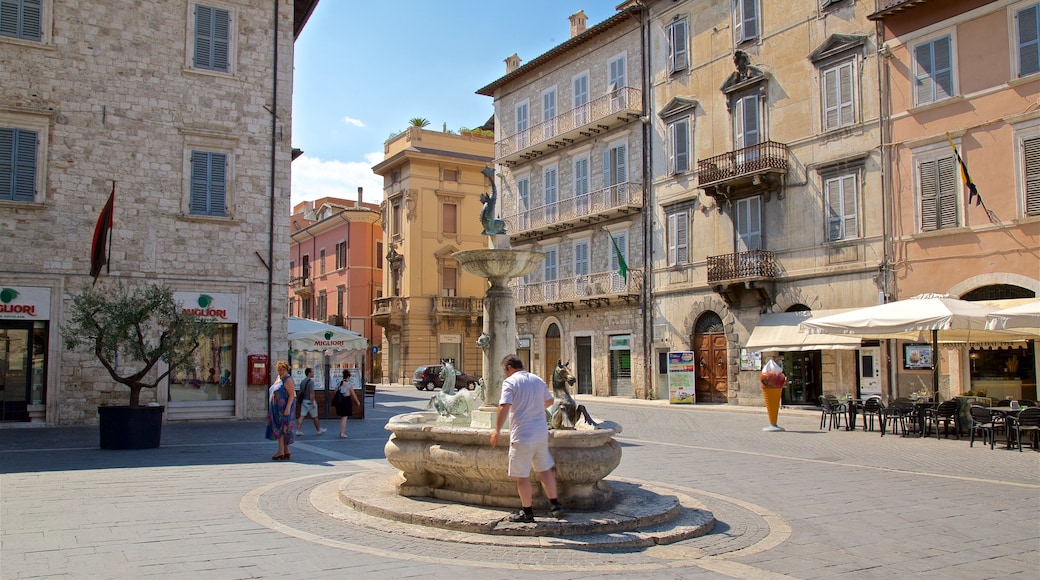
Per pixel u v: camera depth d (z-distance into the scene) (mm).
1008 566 6688
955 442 16797
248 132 23031
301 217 73062
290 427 13719
